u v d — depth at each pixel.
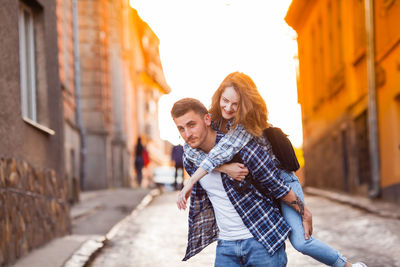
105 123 26.70
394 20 13.58
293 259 7.62
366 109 16.62
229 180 3.74
